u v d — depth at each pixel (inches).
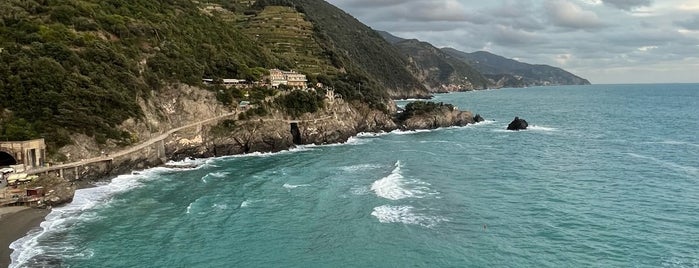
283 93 4948.3
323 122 5128.0
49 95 3120.1
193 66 4315.9
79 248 1979.6
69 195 2608.3
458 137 5541.3
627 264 1808.6
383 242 2048.5
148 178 3245.6
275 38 7559.1
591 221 2284.7
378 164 3754.9
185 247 2007.9
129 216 2394.2
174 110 3996.1
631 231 2143.2
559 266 1807.3
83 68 3408.0
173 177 3284.9
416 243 2032.5
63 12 3727.9
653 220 2285.9
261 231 2193.7
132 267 1813.5
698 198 2652.6
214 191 2898.6
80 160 3107.8
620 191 2834.6
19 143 2834.6
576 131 6028.5
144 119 3612.2
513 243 2023.9
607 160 3887.8
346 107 5698.8
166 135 3791.8
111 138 3316.9
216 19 5890.8
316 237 2117.4
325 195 2778.1
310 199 2699.3
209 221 2330.2
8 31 3385.8
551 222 2274.9
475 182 3095.5
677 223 2237.9
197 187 2997.0
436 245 2009.1
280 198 2728.8
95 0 4224.9
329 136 5113.2
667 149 4399.6
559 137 5447.8
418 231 2166.6
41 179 2674.7
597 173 3368.6
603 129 6195.9
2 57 3149.6
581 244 2003.0
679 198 2659.9
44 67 3191.4
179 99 4045.3
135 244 2032.5
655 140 5029.5
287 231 2192.4
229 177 3299.7
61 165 2974.9
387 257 1903.3
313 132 5009.8
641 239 2044.8
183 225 2269.9
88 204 2591.0
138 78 3782.0
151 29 4256.9
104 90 3373.5
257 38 7396.7
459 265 1824.6
